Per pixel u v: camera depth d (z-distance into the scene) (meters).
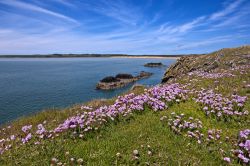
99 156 7.30
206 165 6.97
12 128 12.05
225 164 7.04
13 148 8.29
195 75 20.25
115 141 8.25
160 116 10.27
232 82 15.19
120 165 6.91
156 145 7.90
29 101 45.38
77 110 12.60
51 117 12.49
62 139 8.43
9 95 51.69
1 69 135.88
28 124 12.02
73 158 7.13
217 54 32.44
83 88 61.75
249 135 8.41
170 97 12.17
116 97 15.07
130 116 10.37
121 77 76.06
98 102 14.04
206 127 9.34
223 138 8.48
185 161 7.07
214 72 20.91
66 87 63.28
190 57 36.00
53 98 48.38
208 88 14.17
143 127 9.23
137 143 8.09
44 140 8.45
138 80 75.88
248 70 18.64
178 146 7.90
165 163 6.97
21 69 135.00
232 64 25.47
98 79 79.75
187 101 12.09
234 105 10.90
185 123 9.20
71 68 139.38
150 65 155.50
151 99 11.79
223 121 9.80
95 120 9.64
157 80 74.81
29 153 7.67
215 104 10.79
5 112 37.12
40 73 106.38
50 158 7.24
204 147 7.87
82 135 8.61
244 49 32.25
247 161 6.97
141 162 7.02
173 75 35.00
